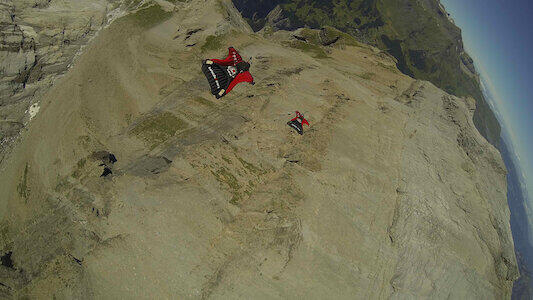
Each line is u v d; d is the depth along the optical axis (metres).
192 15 41.25
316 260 22.89
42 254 22.53
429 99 40.53
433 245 25.84
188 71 35.53
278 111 31.48
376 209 26.52
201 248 22.20
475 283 25.44
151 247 21.84
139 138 29.28
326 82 36.44
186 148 27.28
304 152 28.33
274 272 22.00
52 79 33.34
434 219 27.08
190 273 21.34
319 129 30.58
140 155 27.84
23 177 27.69
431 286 24.38
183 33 38.94
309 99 33.69
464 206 29.69
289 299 21.55
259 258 22.17
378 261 24.20
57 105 31.09
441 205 28.47
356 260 23.73
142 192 23.89
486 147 37.84
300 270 22.36
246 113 31.05
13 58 32.22
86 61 33.72
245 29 47.66
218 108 31.69
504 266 27.69
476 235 27.72
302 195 25.39
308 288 22.06
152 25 38.44
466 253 26.25
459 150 35.00
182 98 32.69
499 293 25.97
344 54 47.75
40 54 33.62
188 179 25.11
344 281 22.83
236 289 21.25
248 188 25.45
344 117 32.56
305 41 50.38
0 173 29.00
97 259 21.44
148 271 21.22
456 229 27.27
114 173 26.06
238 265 21.86
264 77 35.38
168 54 36.59
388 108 36.00
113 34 36.09
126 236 22.14
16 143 30.23
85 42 35.91
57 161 27.41
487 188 33.31
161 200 23.50
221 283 21.28
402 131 33.72
